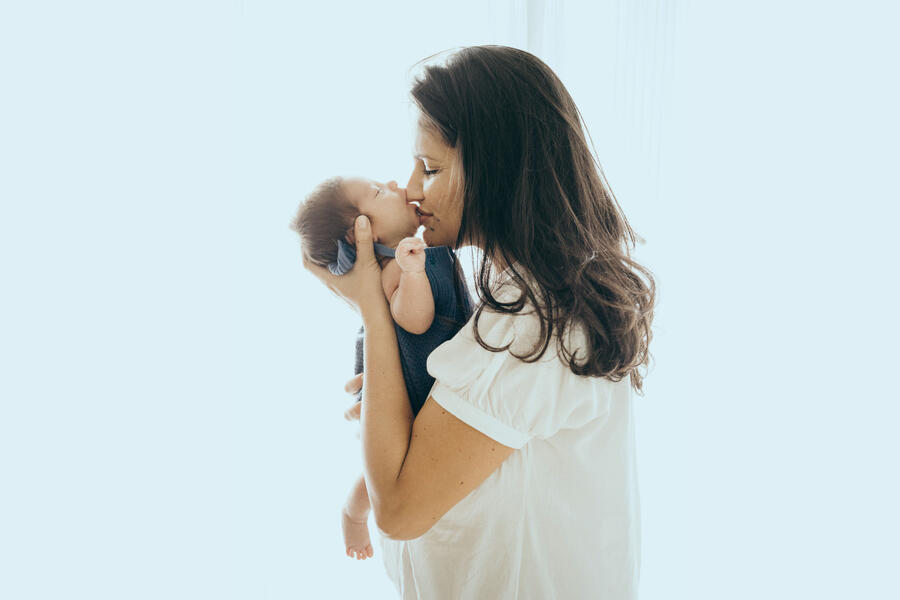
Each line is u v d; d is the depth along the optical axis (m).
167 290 1.61
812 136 1.92
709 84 1.90
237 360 1.63
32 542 1.65
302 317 1.63
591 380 0.74
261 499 1.67
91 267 1.59
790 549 2.02
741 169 1.92
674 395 2.01
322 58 1.59
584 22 1.78
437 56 0.81
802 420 2.00
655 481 2.03
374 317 0.81
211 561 1.70
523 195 0.74
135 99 1.55
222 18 1.55
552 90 0.77
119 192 1.58
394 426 0.75
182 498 1.68
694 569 2.04
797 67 1.90
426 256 0.85
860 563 2.01
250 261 1.60
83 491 1.65
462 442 0.70
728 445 2.02
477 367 0.70
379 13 1.61
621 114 1.82
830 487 2.01
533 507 0.77
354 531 1.12
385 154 1.63
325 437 1.67
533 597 0.79
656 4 1.78
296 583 1.71
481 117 0.75
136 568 1.68
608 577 0.82
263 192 1.59
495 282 0.77
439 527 0.78
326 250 0.89
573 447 0.77
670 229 1.91
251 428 1.65
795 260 1.96
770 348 1.99
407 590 0.85
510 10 1.67
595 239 0.76
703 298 1.96
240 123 1.57
